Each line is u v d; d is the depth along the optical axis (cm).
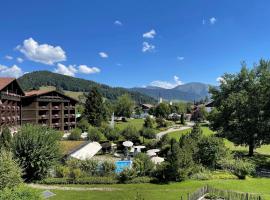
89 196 3262
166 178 3891
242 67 6669
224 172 4319
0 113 6950
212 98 7244
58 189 3544
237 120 6003
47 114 9450
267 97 5744
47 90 9675
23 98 8850
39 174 3869
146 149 7044
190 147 4512
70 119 10356
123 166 4184
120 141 7562
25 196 1895
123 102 14988
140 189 3525
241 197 3003
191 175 4069
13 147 3825
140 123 12862
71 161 4231
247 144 6091
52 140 4025
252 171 4459
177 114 16012
